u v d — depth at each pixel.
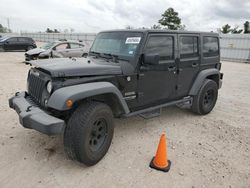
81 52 13.07
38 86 3.45
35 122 2.93
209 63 5.41
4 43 21.64
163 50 4.27
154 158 3.41
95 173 3.14
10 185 2.83
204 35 5.16
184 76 4.83
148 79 4.11
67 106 2.90
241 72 14.09
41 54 12.38
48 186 2.85
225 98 7.30
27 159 3.38
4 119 4.76
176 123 4.98
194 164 3.44
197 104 5.23
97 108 3.17
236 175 3.23
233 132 4.64
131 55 3.90
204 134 4.49
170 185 2.96
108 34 4.52
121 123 4.85
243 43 21.89
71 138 3.03
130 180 3.02
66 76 3.13
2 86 7.63
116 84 3.68
